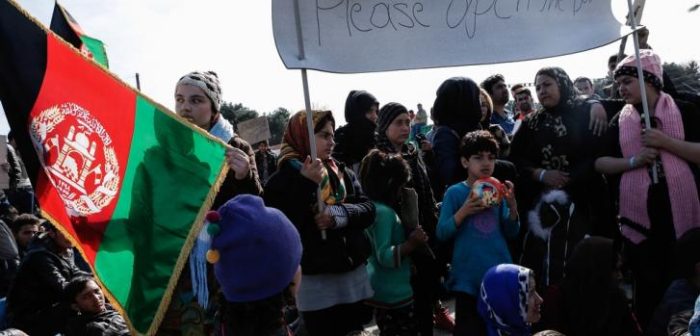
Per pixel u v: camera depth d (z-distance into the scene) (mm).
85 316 4426
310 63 3400
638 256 3930
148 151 2758
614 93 5910
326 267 3447
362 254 3605
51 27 3359
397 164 4020
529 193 4359
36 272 4988
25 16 2568
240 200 2043
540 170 4223
